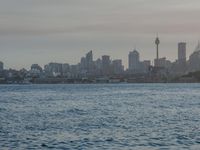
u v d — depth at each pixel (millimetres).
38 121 90812
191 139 64500
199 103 149375
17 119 95562
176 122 87688
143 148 58000
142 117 99312
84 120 92625
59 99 184500
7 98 197250
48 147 59094
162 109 123438
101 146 59594
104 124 84625
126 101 166000
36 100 177250
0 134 70438
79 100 175500
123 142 62500
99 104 148750
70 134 70312
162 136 67750
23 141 63500
